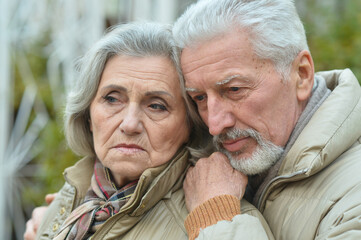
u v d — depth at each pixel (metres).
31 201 3.86
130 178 1.55
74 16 3.71
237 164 1.47
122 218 1.46
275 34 1.39
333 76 1.62
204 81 1.41
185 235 1.41
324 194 1.32
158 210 1.50
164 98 1.49
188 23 1.43
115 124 1.49
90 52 1.58
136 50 1.49
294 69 1.46
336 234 1.17
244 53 1.37
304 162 1.35
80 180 1.72
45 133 3.82
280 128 1.45
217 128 1.41
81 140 1.72
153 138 1.49
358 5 3.84
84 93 1.58
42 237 1.72
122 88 1.47
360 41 3.53
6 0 3.59
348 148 1.42
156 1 3.65
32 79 3.93
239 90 1.39
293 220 1.36
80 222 1.54
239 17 1.38
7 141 3.71
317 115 1.43
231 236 1.23
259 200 1.50
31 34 3.90
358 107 1.43
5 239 3.72
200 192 1.43
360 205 1.18
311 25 3.96
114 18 3.85
